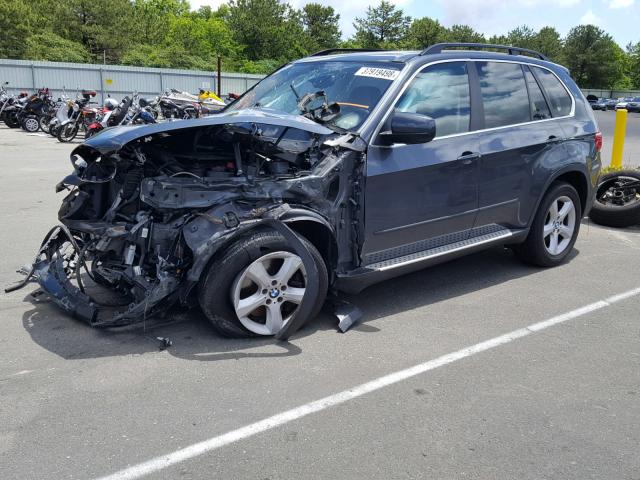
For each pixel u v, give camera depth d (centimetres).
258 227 395
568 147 578
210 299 389
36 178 1045
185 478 272
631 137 2195
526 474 281
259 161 432
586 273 587
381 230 447
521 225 556
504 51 580
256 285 404
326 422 320
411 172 452
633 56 10925
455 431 314
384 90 462
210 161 436
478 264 610
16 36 4184
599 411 338
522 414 332
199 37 6369
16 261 575
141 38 5697
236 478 274
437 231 487
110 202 436
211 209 390
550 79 592
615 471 285
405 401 343
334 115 450
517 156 529
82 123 1647
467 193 496
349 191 428
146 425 312
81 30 4919
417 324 454
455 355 403
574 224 609
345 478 275
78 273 424
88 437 301
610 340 432
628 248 684
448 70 500
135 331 423
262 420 320
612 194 801
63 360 379
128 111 1402
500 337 434
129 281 396
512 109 544
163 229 395
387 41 8844
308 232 431
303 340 419
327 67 523
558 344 424
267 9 6906
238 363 381
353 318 444
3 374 361
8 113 1995
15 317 443
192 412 325
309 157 433
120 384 352
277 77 556
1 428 307
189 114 1537
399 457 291
